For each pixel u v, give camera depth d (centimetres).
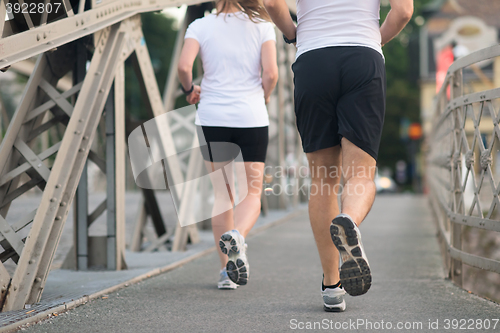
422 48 6869
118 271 827
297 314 579
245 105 700
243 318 564
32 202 2550
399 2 523
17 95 5134
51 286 705
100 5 759
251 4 714
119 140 846
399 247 1152
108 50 782
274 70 712
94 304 622
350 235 448
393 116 8775
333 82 522
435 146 1652
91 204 2620
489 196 849
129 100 7100
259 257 1014
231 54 704
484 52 678
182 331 514
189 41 721
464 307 605
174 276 815
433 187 1800
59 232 641
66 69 771
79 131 691
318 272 851
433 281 770
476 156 790
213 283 760
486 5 6781
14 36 550
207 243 1177
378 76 521
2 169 636
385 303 628
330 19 530
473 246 1241
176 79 1176
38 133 712
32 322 536
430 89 6806
